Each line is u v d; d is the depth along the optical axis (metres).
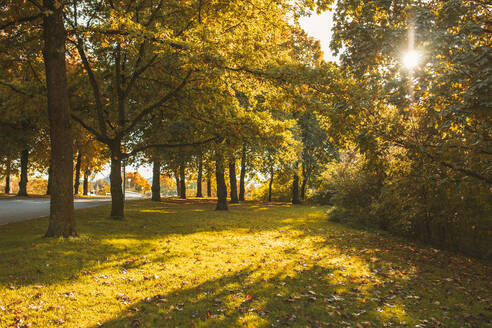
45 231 10.91
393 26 9.45
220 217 19.22
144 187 79.31
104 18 13.42
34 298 5.66
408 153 9.73
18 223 12.57
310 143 31.55
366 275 8.44
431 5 9.23
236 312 5.55
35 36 12.23
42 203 23.52
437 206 13.62
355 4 9.96
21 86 14.21
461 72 7.33
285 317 5.43
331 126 10.34
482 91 6.71
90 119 17.05
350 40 10.44
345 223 18.70
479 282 8.84
